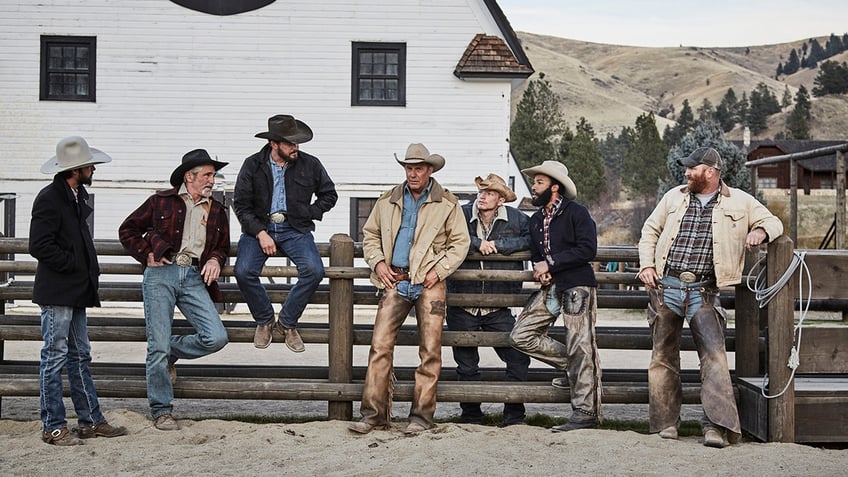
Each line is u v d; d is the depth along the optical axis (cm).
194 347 737
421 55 2031
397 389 761
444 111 2033
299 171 749
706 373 700
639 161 7000
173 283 720
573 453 654
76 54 2033
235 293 790
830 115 18250
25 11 2012
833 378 772
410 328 1010
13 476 606
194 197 729
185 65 2027
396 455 652
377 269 732
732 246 699
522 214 792
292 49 2030
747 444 695
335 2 2028
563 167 741
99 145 2022
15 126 2019
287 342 754
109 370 814
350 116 2033
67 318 685
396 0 2027
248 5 2023
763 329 780
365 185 2034
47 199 671
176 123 2028
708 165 700
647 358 1370
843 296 713
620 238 4966
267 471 614
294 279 1984
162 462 638
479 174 2033
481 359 1330
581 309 731
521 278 756
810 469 618
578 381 732
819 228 4375
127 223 723
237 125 2033
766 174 6038
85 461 640
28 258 1892
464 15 2033
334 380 772
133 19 2022
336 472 611
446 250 732
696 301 712
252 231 736
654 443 687
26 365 830
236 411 893
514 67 1986
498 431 725
